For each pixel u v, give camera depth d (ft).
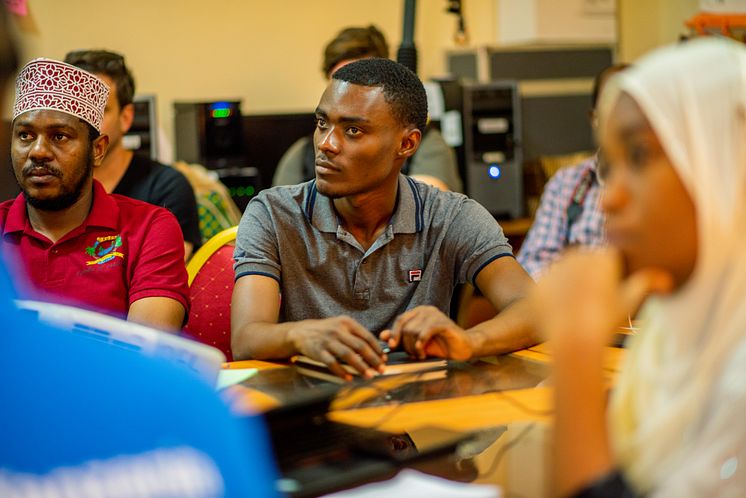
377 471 3.82
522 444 4.37
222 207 12.23
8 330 1.78
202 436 1.86
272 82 18.71
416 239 7.13
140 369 1.85
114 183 10.45
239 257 7.00
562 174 11.55
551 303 3.21
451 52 19.01
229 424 1.91
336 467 3.84
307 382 5.42
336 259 7.06
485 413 4.87
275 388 5.28
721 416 3.05
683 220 3.05
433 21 19.71
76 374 1.79
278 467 3.81
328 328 5.64
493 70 18.86
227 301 8.05
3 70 2.15
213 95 18.35
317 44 18.95
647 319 3.75
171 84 18.06
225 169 14.93
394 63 7.04
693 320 3.20
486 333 6.04
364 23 19.26
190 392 1.87
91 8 17.42
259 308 6.67
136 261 7.44
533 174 17.89
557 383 3.13
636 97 3.09
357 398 5.14
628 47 20.63
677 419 3.23
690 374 3.27
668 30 20.90
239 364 5.98
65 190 7.11
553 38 19.12
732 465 3.00
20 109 7.04
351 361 5.48
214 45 18.28
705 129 3.01
